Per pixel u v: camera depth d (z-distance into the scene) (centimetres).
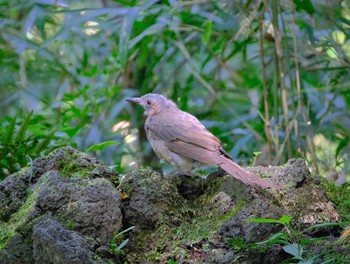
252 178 765
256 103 1541
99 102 1317
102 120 1332
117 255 716
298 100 1224
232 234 736
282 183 791
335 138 1401
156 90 1485
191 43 1441
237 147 1316
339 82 1392
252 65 1507
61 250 676
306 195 788
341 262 720
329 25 1280
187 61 1459
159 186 764
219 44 1336
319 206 787
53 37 1225
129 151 1374
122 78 1452
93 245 707
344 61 1304
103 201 730
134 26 1264
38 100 1491
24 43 1434
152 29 1209
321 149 1424
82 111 1297
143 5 1140
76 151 814
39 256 692
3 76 1534
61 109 1402
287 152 1288
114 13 1254
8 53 1548
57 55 1518
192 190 796
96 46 1449
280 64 1224
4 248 721
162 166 1303
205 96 1505
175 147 921
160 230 750
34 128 1070
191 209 776
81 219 719
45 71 1548
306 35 1348
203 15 1235
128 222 753
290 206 776
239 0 1338
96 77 1437
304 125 1338
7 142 1035
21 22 1479
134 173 771
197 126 931
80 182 745
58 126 1235
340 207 843
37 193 746
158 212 754
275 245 730
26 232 725
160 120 950
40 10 1330
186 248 743
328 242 752
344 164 1372
